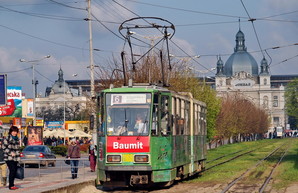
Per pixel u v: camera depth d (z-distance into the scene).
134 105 27.78
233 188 28.56
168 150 28.56
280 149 89.00
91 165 41.47
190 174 33.97
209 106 81.50
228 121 111.88
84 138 108.12
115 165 27.47
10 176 25.55
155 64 56.19
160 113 28.14
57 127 120.50
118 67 57.81
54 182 30.81
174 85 58.75
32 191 23.73
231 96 148.50
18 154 25.78
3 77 40.31
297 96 180.88
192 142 34.28
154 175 27.62
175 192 27.05
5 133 65.94
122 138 27.52
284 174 35.91
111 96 28.06
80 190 28.38
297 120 189.25
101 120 28.17
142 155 27.34
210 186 29.62
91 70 50.00
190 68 68.19
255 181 32.34
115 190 29.02
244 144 123.44
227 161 55.91
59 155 76.81
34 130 73.38
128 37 35.78
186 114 32.81
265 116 197.62
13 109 92.94
